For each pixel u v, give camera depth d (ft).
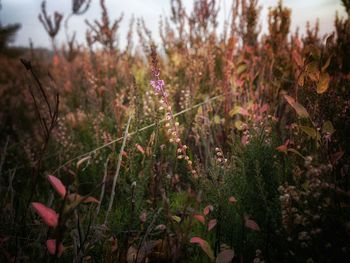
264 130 1.49
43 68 5.13
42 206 0.80
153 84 1.28
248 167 1.33
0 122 3.16
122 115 2.27
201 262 1.20
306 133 1.27
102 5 3.45
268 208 1.10
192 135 1.98
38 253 1.19
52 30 4.34
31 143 2.56
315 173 0.96
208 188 1.27
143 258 1.12
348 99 1.54
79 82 3.80
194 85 2.44
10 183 1.48
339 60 2.04
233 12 2.48
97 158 2.02
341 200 1.05
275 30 2.38
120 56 3.71
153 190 1.57
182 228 1.01
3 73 5.89
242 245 1.18
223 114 2.16
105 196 1.79
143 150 1.51
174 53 3.26
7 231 1.22
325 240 0.97
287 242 1.06
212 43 2.91
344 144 1.33
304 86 1.34
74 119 2.60
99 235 1.17
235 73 2.26
